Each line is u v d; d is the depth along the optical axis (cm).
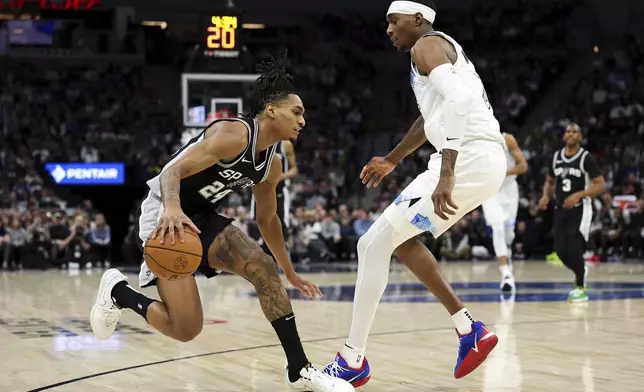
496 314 638
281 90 333
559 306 702
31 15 1959
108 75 2028
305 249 1544
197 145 324
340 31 2173
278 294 336
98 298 380
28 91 1975
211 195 346
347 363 353
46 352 457
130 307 368
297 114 333
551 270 1238
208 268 355
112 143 1892
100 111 1981
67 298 812
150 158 1794
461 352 363
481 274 1161
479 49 2208
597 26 2184
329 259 1579
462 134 331
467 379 373
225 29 1420
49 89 1994
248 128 330
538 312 652
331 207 1752
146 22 2098
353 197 1892
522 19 2216
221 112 1449
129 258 1526
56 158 1803
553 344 476
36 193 1608
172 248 301
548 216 1602
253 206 1382
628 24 2162
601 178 718
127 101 2017
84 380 374
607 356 432
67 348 471
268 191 361
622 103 2092
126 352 456
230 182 341
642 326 560
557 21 2212
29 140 1873
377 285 351
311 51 2161
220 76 1432
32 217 1470
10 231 1425
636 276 1094
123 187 1638
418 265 364
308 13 2134
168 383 368
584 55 2184
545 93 2167
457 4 2217
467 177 346
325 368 356
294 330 337
